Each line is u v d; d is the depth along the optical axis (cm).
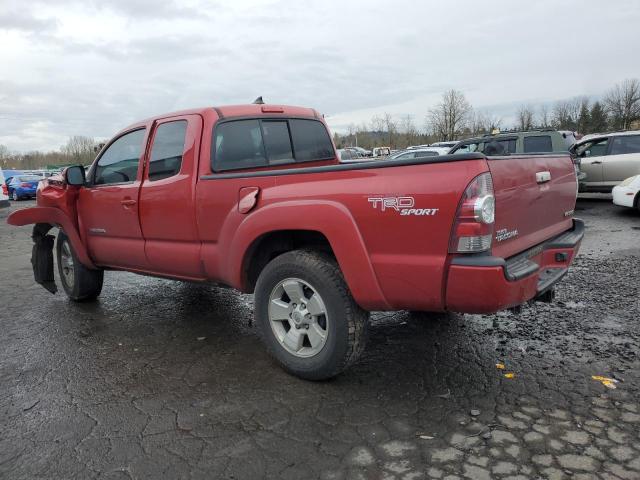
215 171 404
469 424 291
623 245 787
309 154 513
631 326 434
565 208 411
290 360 355
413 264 287
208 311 529
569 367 359
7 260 899
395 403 319
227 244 376
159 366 391
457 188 271
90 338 459
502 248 304
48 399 343
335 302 322
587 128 5850
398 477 248
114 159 489
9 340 460
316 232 349
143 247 456
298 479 250
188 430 297
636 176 1105
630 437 272
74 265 552
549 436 276
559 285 565
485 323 454
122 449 280
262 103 482
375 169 299
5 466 269
